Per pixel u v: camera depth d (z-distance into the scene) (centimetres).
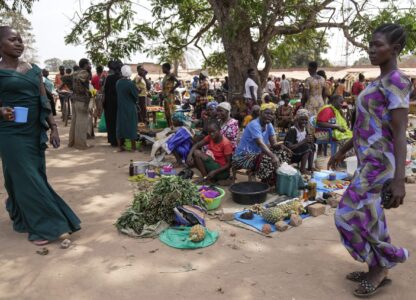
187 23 1291
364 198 289
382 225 298
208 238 406
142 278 336
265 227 423
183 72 3525
